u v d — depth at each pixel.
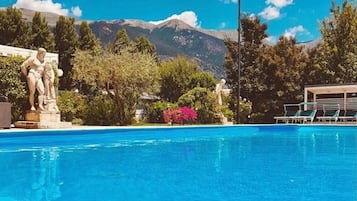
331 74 24.23
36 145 8.21
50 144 8.45
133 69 16.84
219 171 4.92
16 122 11.16
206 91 17.55
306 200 3.37
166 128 11.05
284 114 19.20
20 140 7.98
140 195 3.59
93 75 16.80
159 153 6.93
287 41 23.69
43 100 11.12
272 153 7.01
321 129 14.29
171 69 30.39
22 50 15.61
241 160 6.02
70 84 34.69
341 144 8.95
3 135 7.69
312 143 9.26
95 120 16.20
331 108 19.27
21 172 4.74
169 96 29.84
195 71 32.38
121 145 8.47
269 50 22.86
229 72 23.94
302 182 4.16
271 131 13.98
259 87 21.69
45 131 8.44
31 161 5.69
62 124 11.29
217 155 6.68
